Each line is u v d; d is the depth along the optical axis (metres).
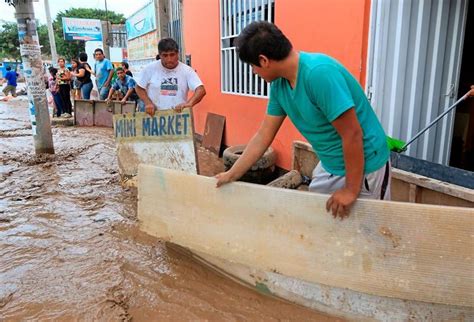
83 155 6.38
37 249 3.11
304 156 4.05
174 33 8.88
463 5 3.43
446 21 3.43
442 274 1.90
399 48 3.37
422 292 1.95
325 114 1.81
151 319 2.28
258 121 5.30
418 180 2.80
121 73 8.92
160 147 3.79
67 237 3.33
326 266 2.14
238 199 2.35
